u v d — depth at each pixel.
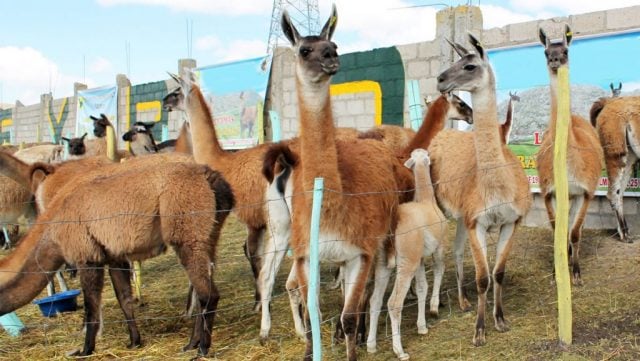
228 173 6.00
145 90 17.03
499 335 4.73
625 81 7.23
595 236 7.27
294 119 11.62
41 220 5.00
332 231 3.96
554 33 7.89
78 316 6.20
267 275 5.22
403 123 9.78
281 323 5.56
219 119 13.44
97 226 4.84
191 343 5.07
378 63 10.08
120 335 5.53
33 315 6.28
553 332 4.58
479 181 4.80
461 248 5.58
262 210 5.75
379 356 4.62
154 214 4.90
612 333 4.39
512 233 4.92
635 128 6.75
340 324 5.00
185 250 4.93
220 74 13.34
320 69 3.80
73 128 21.45
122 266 5.18
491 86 4.72
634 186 7.25
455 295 5.95
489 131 4.72
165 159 6.31
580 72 7.61
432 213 4.88
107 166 6.09
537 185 8.10
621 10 7.30
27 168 7.24
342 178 4.18
